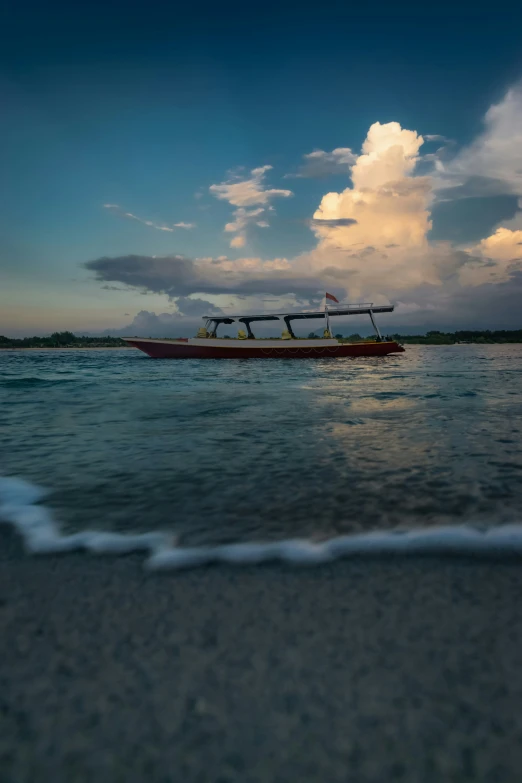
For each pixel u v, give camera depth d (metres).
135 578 2.17
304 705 1.29
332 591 2.01
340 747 1.15
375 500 3.46
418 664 1.48
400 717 1.24
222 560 2.38
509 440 5.87
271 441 5.91
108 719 1.25
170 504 3.40
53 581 2.14
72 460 4.93
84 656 1.54
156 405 9.85
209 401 10.52
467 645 1.58
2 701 1.33
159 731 1.20
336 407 9.27
